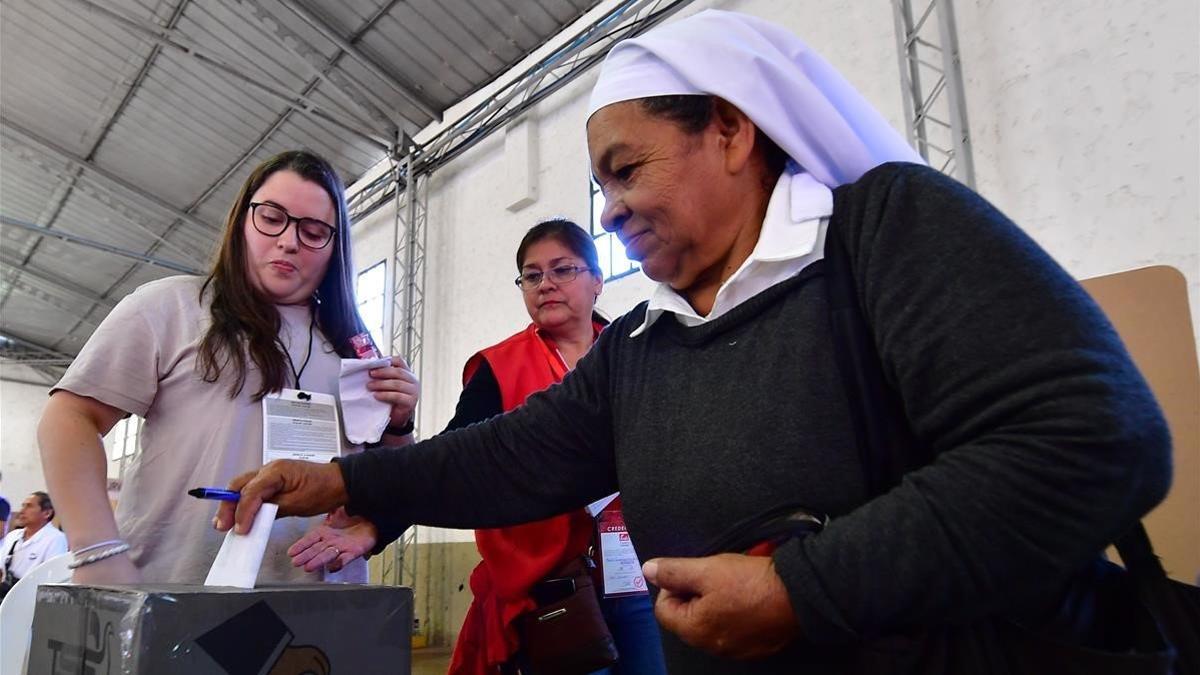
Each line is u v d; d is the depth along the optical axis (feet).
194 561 3.02
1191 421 5.22
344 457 2.60
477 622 4.25
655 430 2.10
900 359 1.57
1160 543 5.11
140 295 3.38
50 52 19.76
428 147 20.06
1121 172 8.34
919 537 1.37
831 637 1.43
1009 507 1.31
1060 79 8.95
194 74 19.33
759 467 1.78
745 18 2.16
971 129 9.73
